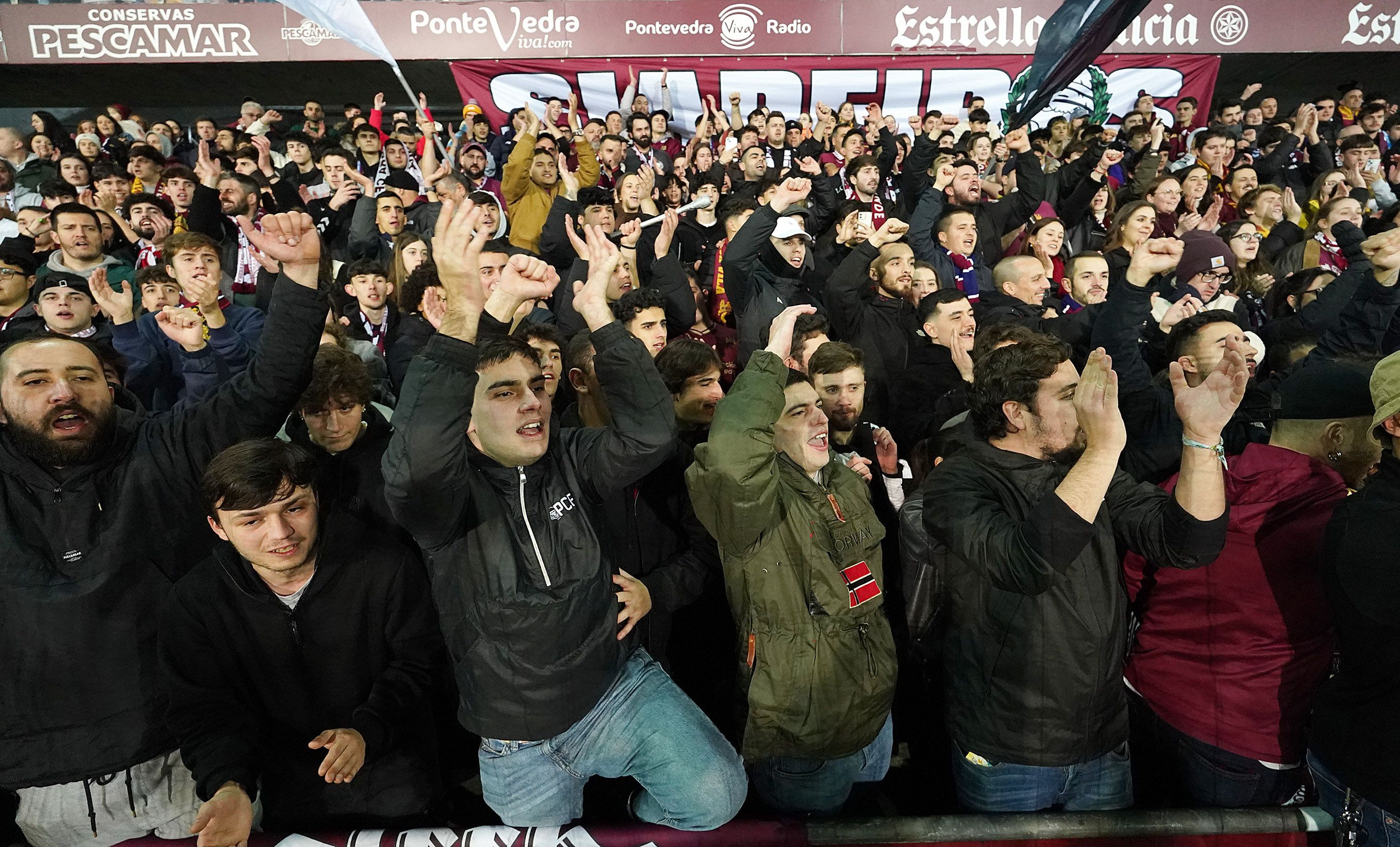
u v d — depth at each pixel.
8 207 6.97
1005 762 1.67
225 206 4.90
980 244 5.22
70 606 1.67
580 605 1.58
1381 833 1.40
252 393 1.83
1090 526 1.39
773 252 3.86
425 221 4.95
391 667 1.77
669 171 7.98
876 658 1.74
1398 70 9.90
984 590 1.64
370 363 3.23
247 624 1.66
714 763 1.65
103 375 1.74
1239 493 1.61
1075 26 2.21
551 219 4.65
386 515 2.17
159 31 8.35
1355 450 1.86
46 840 1.75
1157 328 3.14
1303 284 3.86
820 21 8.55
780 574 1.67
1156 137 7.52
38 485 1.68
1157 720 1.79
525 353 1.59
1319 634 1.62
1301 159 7.86
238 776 1.56
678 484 2.22
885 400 3.46
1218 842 1.59
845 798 1.84
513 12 8.55
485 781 1.72
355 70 9.69
